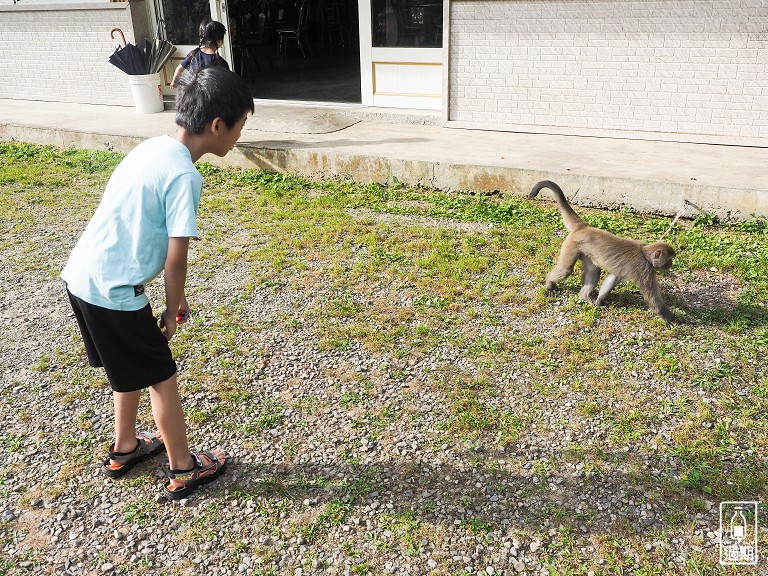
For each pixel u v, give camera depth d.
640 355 4.12
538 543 2.79
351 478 3.17
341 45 17.17
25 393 3.88
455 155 7.27
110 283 2.60
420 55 8.88
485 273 5.27
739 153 7.04
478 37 8.07
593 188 6.47
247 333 4.46
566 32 7.64
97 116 9.95
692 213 6.16
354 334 4.39
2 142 9.48
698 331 4.39
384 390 3.82
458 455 3.30
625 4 7.28
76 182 7.84
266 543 2.83
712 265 5.32
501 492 3.07
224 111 2.66
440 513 2.96
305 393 3.81
